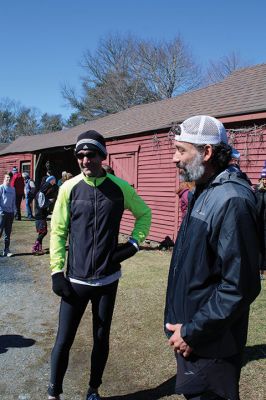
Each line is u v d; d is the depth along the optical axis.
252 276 1.81
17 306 5.91
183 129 2.07
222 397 1.95
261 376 3.65
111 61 44.31
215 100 10.67
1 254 9.59
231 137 8.50
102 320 3.14
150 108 15.09
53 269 3.06
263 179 6.03
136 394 3.50
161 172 10.58
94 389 3.27
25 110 68.31
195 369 1.98
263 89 9.54
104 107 44.00
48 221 15.38
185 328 1.89
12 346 4.51
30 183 17.17
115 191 3.11
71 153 18.86
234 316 1.80
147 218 3.30
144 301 5.84
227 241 1.82
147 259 8.81
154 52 42.78
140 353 4.23
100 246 3.04
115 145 12.59
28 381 3.77
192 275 1.96
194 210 2.00
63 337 3.08
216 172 2.05
